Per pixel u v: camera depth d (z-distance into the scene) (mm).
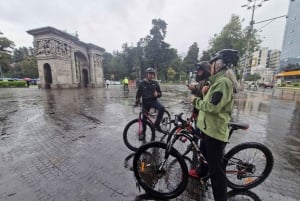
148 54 59094
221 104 1751
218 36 23156
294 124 6203
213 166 1985
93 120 6512
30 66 61344
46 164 3141
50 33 22000
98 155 3514
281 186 2627
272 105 10961
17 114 7418
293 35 52594
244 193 2457
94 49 31094
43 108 8875
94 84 31422
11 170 2928
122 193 2391
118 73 70375
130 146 3826
